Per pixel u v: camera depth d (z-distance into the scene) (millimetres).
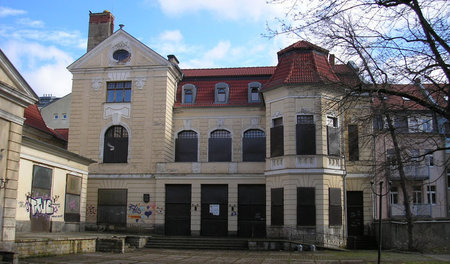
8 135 17656
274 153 30016
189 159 35562
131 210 33125
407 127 14836
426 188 34906
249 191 32438
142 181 33469
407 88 14305
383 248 27219
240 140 35156
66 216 28109
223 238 28562
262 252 24984
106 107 34969
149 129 34125
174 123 36062
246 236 31766
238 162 32562
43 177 25656
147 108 34406
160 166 33312
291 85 29406
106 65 35344
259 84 36000
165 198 33031
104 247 23578
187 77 37719
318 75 16375
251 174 32125
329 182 28766
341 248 27109
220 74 37875
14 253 16375
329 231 28047
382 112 14000
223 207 32469
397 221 26000
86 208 33531
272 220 29391
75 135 34875
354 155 31094
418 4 12258
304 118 29422
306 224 28047
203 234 32188
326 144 29094
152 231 32531
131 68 34969
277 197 29344
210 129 35625
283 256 22641
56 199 27016
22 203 23531
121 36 35469
